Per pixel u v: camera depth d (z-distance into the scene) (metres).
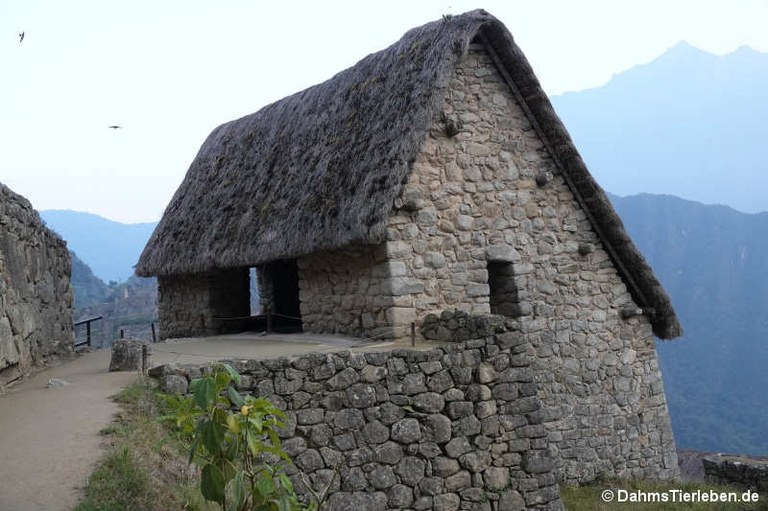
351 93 12.12
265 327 15.61
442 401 8.27
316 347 10.16
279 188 12.30
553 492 8.69
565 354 11.66
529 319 11.34
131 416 7.03
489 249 10.99
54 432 6.51
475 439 8.38
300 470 7.43
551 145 11.70
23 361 9.99
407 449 8.00
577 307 11.87
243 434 4.42
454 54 10.38
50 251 12.95
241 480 4.30
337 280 10.99
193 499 5.56
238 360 7.69
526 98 11.43
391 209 9.76
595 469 11.66
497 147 11.26
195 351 11.14
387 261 10.00
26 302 10.68
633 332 12.45
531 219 11.51
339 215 10.14
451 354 8.41
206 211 14.56
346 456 7.68
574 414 11.61
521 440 8.64
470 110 11.05
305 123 13.06
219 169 15.62
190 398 4.75
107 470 5.44
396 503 7.82
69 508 4.87
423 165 10.45
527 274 11.40
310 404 7.61
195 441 4.34
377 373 7.98
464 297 10.62
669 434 12.52
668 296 12.42
